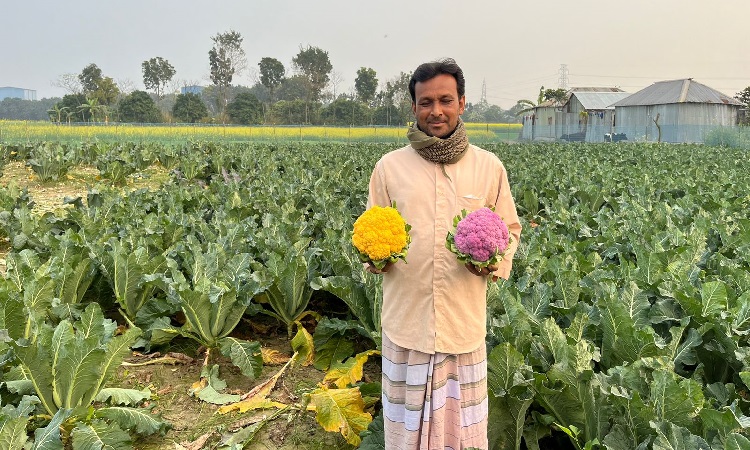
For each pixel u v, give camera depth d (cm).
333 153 2583
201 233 717
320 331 504
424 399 274
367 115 8444
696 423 293
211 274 545
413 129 270
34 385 368
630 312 423
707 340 396
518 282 487
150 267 561
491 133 7925
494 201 284
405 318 274
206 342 498
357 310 500
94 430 360
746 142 3847
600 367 391
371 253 260
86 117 7562
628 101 6012
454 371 277
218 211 895
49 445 316
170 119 7406
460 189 270
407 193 273
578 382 317
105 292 595
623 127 6034
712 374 392
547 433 348
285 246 630
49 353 374
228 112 8081
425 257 268
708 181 1338
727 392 337
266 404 436
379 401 426
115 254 549
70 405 377
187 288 473
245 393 461
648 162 2097
